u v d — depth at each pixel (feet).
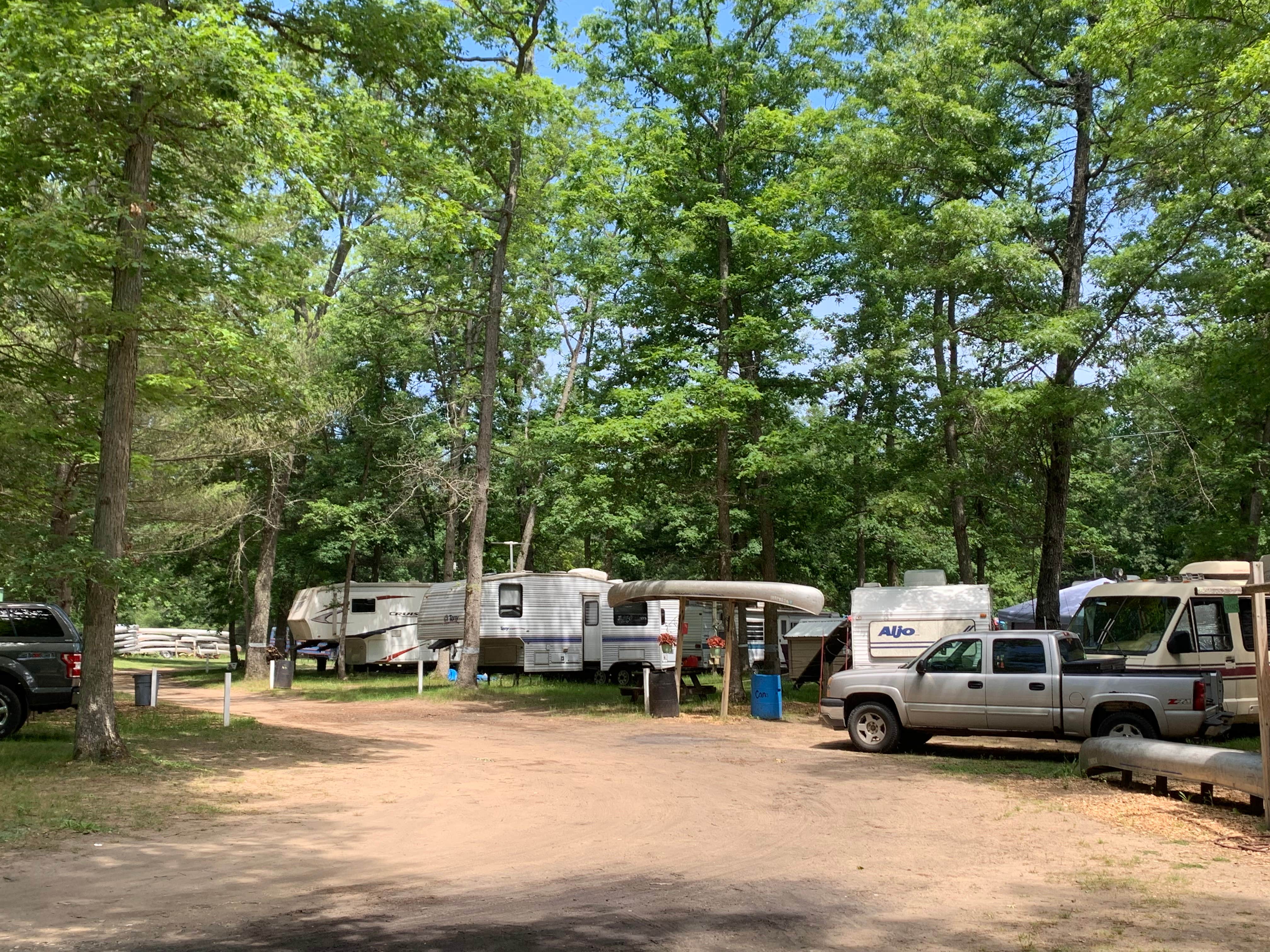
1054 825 29.07
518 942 17.29
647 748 48.91
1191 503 72.23
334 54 41.78
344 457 112.57
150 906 19.70
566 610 96.22
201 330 41.11
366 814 30.53
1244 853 25.38
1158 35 43.21
